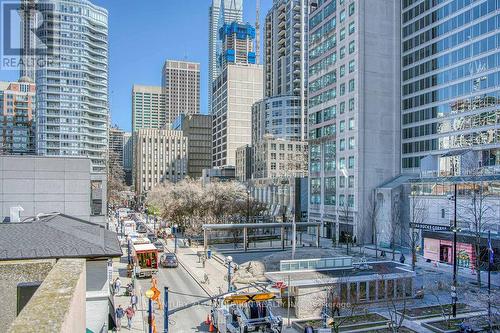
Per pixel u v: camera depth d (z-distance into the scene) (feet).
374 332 92.79
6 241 63.31
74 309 24.91
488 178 175.32
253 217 319.06
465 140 223.10
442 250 184.55
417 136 256.93
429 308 112.47
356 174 256.11
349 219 260.21
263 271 150.51
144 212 475.31
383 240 237.66
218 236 260.42
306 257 162.50
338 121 279.90
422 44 255.70
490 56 209.67
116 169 647.97
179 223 292.40
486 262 161.68
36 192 139.44
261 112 569.64
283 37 592.19
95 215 152.87
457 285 135.44
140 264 151.84
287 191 364.38
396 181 248.93
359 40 259.80
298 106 534.37
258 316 90.79
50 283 27.53
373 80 262.88
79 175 143.64
